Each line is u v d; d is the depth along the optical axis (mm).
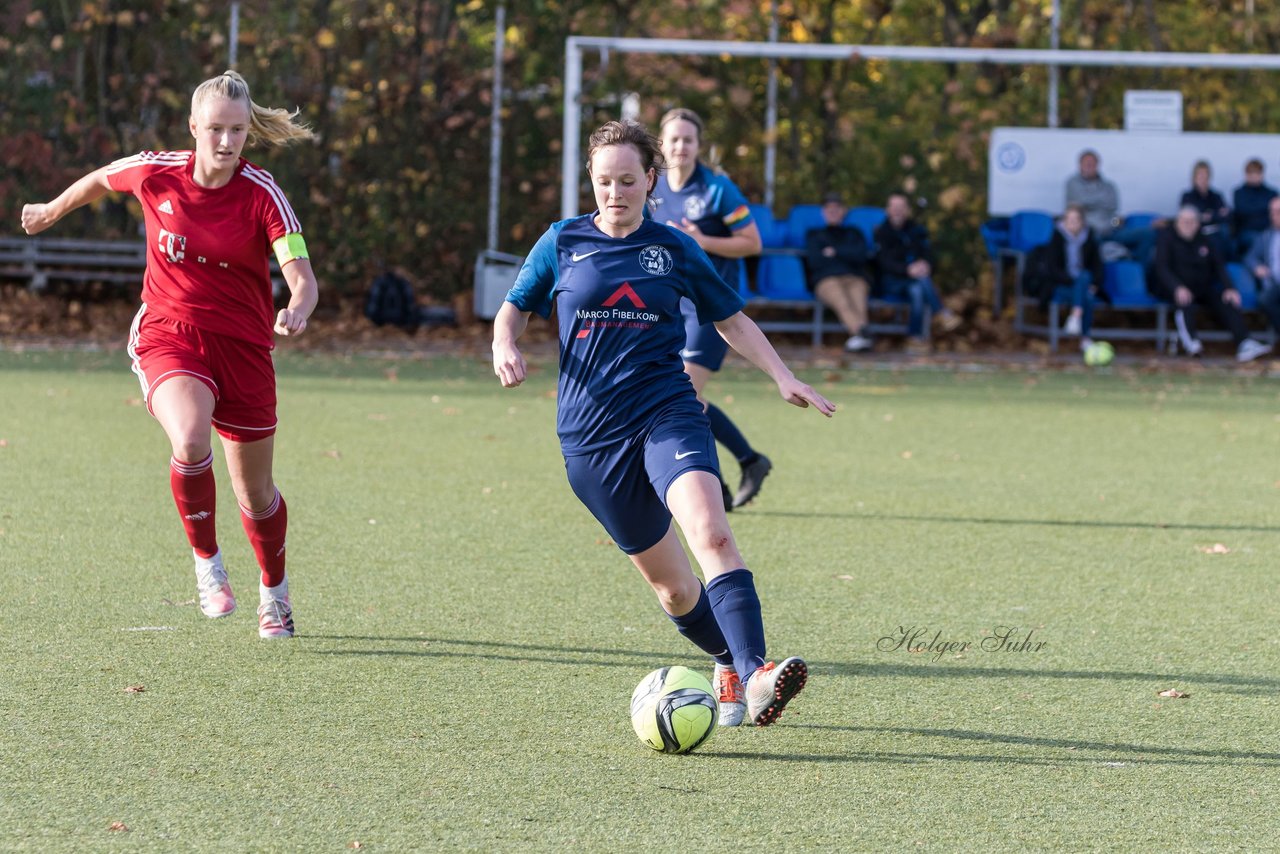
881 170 61219
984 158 60594
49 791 11883
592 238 13555
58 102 59781
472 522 23609
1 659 15625
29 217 16484
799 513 25203
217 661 15766
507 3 59875
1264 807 11969
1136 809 11891
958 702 14844
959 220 60719
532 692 14898
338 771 12477
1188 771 12828
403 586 19312
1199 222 55781
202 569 16109
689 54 58031
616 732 13703
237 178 15570
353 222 60562
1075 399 42938
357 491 26078
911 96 61562
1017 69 63344
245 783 12148
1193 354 55656
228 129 15039
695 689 13156
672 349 13570
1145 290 56812
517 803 11805
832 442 33875
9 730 13359
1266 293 54688
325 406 37781
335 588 19156
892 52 54812
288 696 14578
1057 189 58250
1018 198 58438
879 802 11969
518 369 13336
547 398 40594
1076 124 63000
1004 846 11055
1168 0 65062
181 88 60156
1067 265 54625
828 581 20188
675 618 13938
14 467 27375
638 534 13523
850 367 50938
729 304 13820
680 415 13250
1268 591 20000
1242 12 64312
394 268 60938
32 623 17094
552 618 17828
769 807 11820
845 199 61625
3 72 59219
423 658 16047
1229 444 34438
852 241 54469
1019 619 18281
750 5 61062
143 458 28797
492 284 57031
